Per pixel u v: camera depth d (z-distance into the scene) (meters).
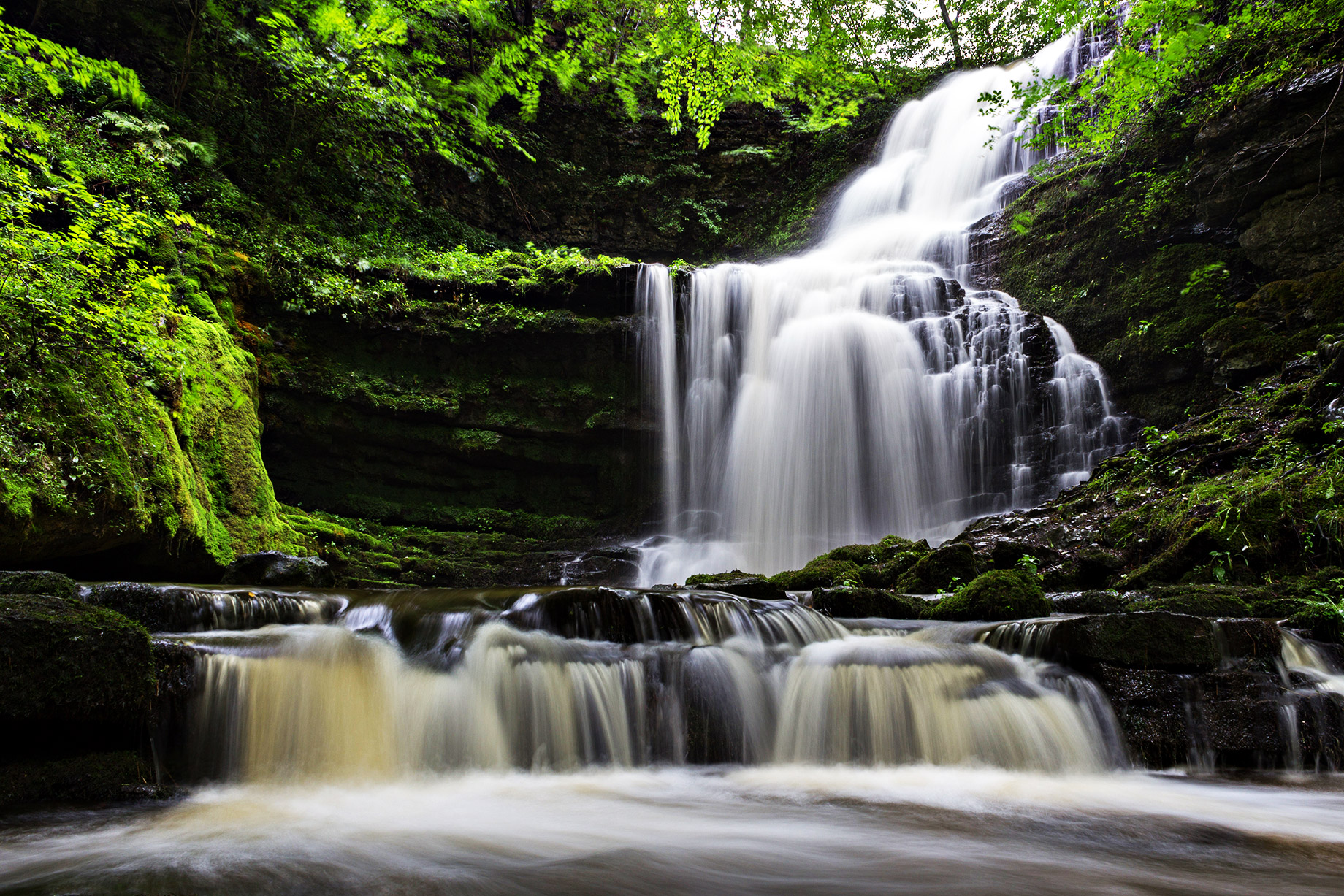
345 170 15.70
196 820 3.84
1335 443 8.07
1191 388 12.31
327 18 14.53
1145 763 5.03
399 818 3.96
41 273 7.00
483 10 17.91
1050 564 8.86
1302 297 11.15
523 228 20.25
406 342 13.83
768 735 5.37
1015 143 17.92
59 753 4.04
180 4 14.88
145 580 8.18
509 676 5.04
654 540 14.31
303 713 4.68
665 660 5.32
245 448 10.11
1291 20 11.86
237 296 12.32
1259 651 5.41
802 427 14.23
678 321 14.86
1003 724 5.13
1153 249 13.66
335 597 6.10
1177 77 12.86
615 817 4.02
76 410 6.98
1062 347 13.77
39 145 9.78
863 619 6.88
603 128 21.52
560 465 14.66
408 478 13.94
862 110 22.59
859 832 3.79
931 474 13.41
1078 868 3.30
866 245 18.66
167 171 12.25
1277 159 11.75
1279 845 3.61
